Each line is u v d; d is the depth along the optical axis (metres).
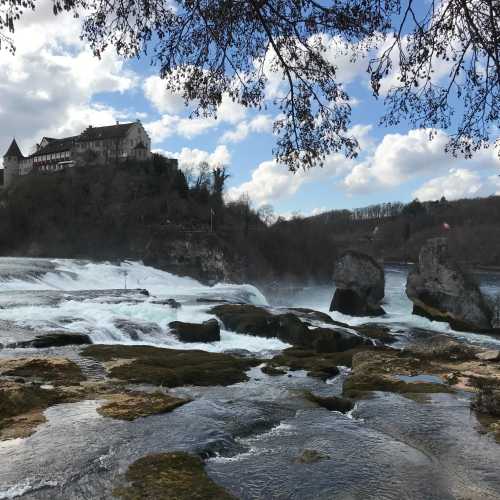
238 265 75.69
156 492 7.21
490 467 8.48
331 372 17.23
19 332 19.27
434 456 8.98
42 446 8.86
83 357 16.62
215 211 98.31
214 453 8.88
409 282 35.25
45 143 129.50
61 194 87.81
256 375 16.27
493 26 5.55
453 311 32.41
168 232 74.00
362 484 7.73
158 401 11.76
